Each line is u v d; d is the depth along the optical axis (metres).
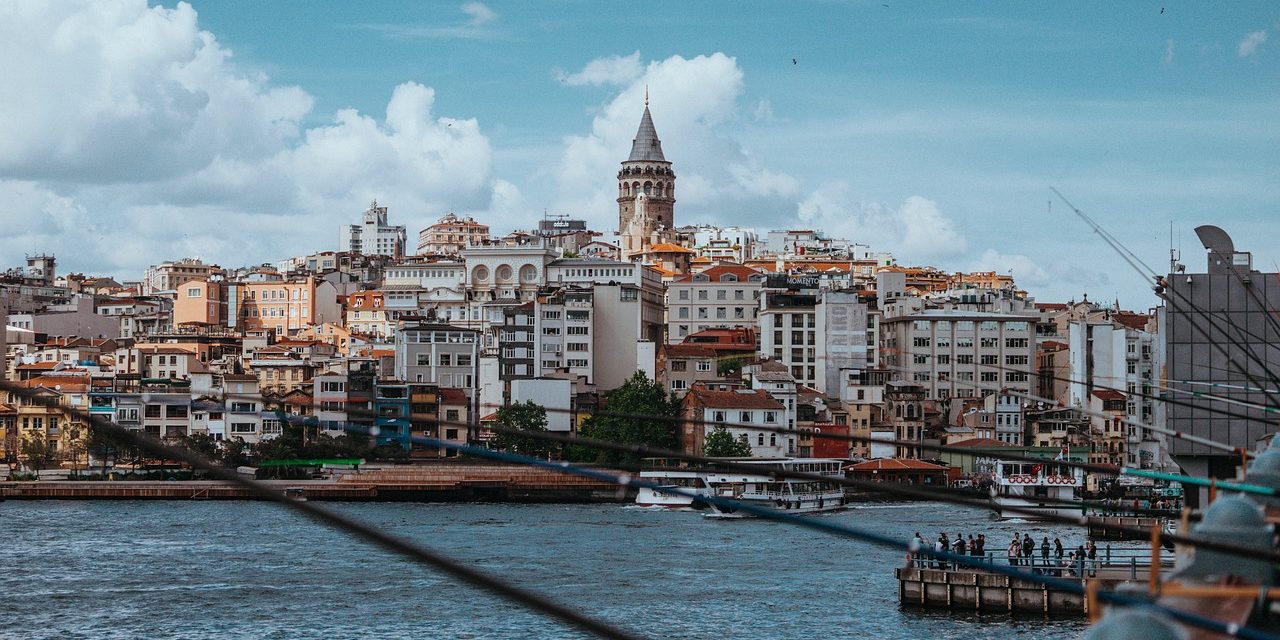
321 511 19.12
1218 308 104.19
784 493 194.50
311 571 131.88
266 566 135.12
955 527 175.38
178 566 135.00
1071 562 107.38
